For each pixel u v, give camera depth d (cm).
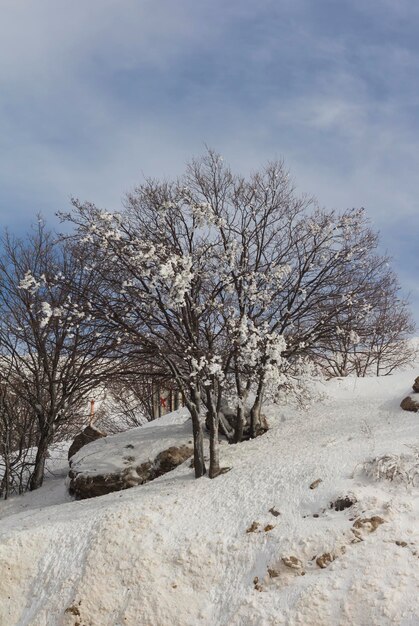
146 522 938
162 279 1142
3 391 1543
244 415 1395
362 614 696
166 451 1319
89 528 951
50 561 912
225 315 1248
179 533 911
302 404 1443
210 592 810
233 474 1085
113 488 1273
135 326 1201
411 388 1496
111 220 1198
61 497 1373
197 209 1184
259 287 1358
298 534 827
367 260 1614
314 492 910
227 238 1325
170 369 1183
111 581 853
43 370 1616
